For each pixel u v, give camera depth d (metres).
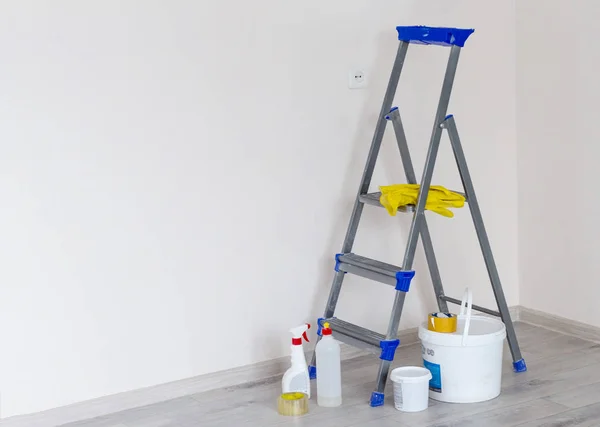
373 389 2.99
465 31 2.76
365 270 2.96
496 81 3.59
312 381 3.11
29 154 2.67
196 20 2.90
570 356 3.26
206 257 3.01
